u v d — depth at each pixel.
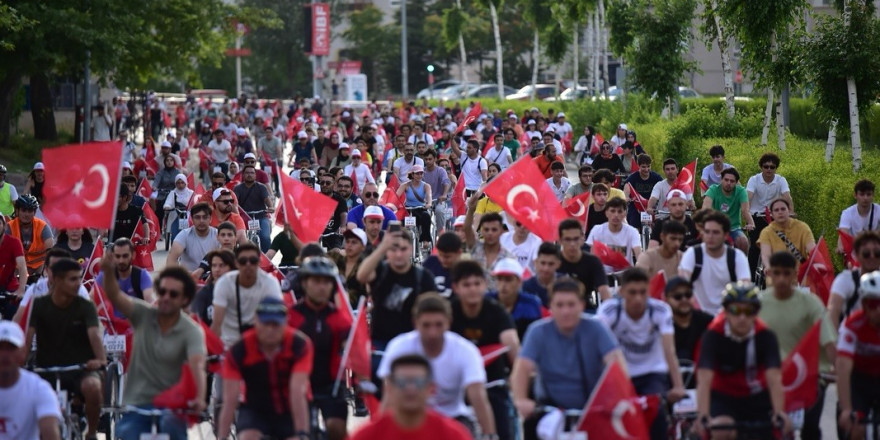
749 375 16.52
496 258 23.41
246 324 20.25
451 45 151.38
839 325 20.47
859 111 45.06
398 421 12.94
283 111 133.25
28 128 99.12
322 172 41.88
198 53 93.69
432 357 15.27
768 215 34.62
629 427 15.00
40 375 19.52
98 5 70.56
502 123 83.69
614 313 17.22
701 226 26.50
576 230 21.77
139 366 18.20
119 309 18.39
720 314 16.72
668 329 17.20
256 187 40.69
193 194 45.50
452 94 177.25
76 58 71.12
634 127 81.25
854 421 17.17
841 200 34.56
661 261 23.91
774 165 34.41
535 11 124.50
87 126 74.94
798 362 16.98
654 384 17.11
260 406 16.12
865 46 43.53
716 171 38.06
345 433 17.20
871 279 17.19
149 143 69.19
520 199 24.12
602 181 35.22
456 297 17.89
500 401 17.23
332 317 17.69
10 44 63.91
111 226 19.89
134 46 77.00
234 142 76.31
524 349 16.16
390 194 40.44
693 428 16.50
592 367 16.05
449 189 43.62
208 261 23.09
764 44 53.81
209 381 21.70
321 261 17.45
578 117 99.44
